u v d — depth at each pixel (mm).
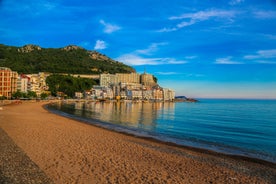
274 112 76250
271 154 19750
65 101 165625
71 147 17438
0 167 11539
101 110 83875
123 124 39781
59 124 32000
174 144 22516
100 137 23156
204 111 83188
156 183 11133
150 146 20609
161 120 49406
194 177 12445
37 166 12336
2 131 22359
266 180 12672
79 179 10992
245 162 16516
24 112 52562
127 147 18938
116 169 12867
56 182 10414
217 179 12391
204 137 28359
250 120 50031
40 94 170000
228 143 24828
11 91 135125
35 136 21109
